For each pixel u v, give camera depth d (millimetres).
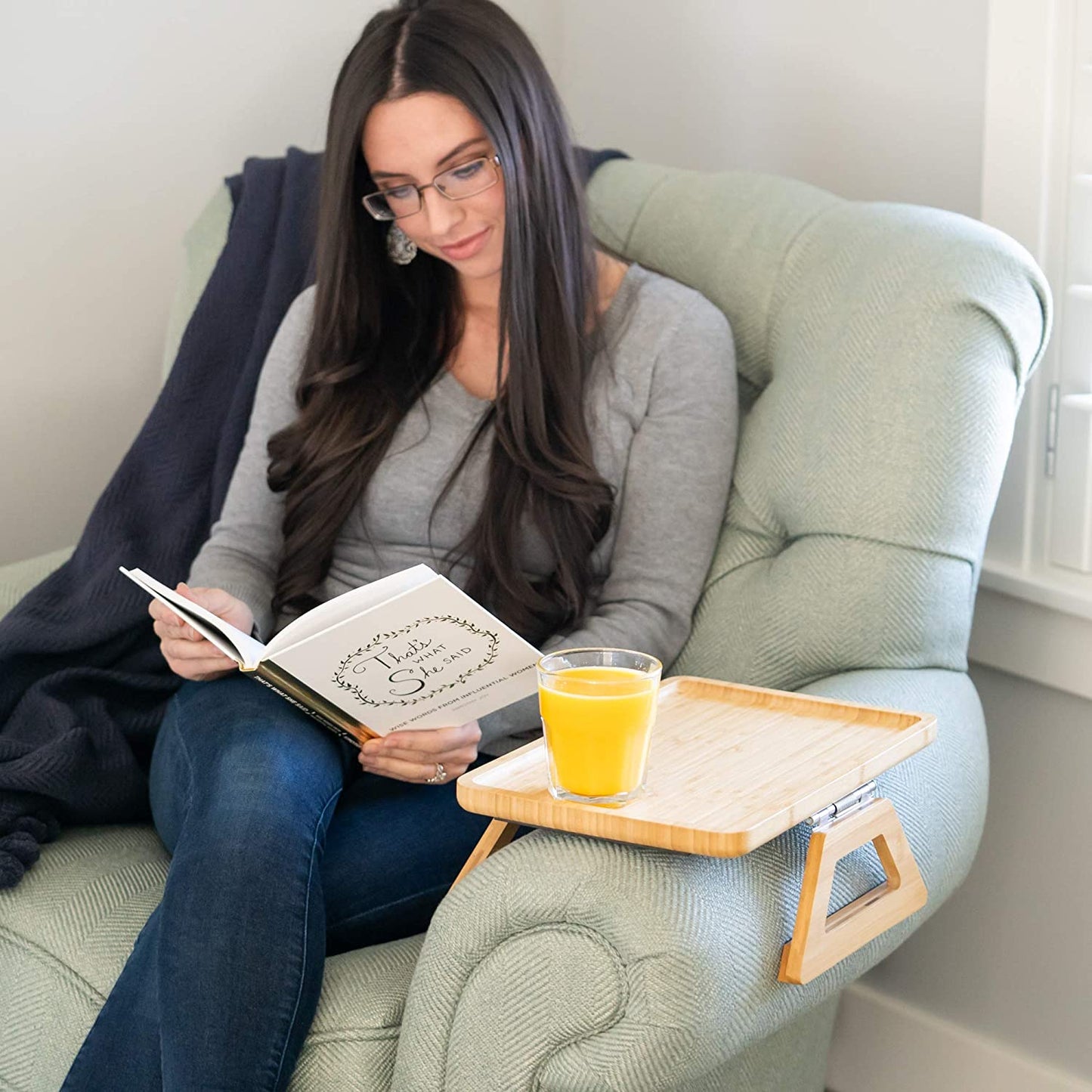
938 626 1334
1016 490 1564
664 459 1431
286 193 1812
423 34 1373
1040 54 1472
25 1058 1258
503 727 1361
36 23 1875
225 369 1767
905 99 1728
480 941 1018
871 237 1446
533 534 1452
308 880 1150
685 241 1625
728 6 1938
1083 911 1574
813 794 989
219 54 2025
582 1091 974
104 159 1967
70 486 2049
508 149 1378
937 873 1183
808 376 1429
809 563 1363
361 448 1499
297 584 1521
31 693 1519
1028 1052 1654
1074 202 1479
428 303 1529
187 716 1359
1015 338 1343
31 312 1959
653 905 953
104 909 1278
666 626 1406
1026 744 1608
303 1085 1101
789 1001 1039
